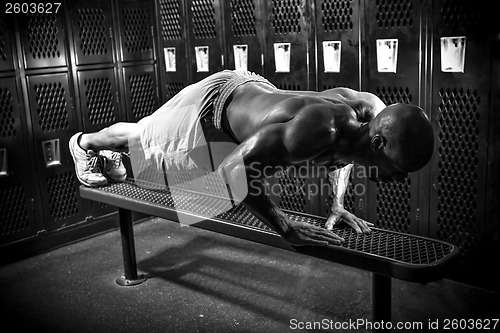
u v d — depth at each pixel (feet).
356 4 11.43
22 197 13.44
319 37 12.16
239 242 13.98
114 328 9.82
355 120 6.92
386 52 11.19
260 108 7.31
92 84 14.56
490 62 10.00
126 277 11.82
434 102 10.84
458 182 10.94
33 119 13.44
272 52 13.05
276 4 12.69
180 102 8.75
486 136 10.35
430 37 10.59
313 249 7.55
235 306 10.49
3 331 9.83
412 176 11.58
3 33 12.69
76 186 14.48
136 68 15.44
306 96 7.01
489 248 10.75
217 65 14.30
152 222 15.90
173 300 10.86
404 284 11.23
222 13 13.78
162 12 15.33
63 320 10.19
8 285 11.93
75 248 14.16
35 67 13.34
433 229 11.50
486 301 10.38
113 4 14.71
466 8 10.05
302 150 6.45
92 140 10.56
